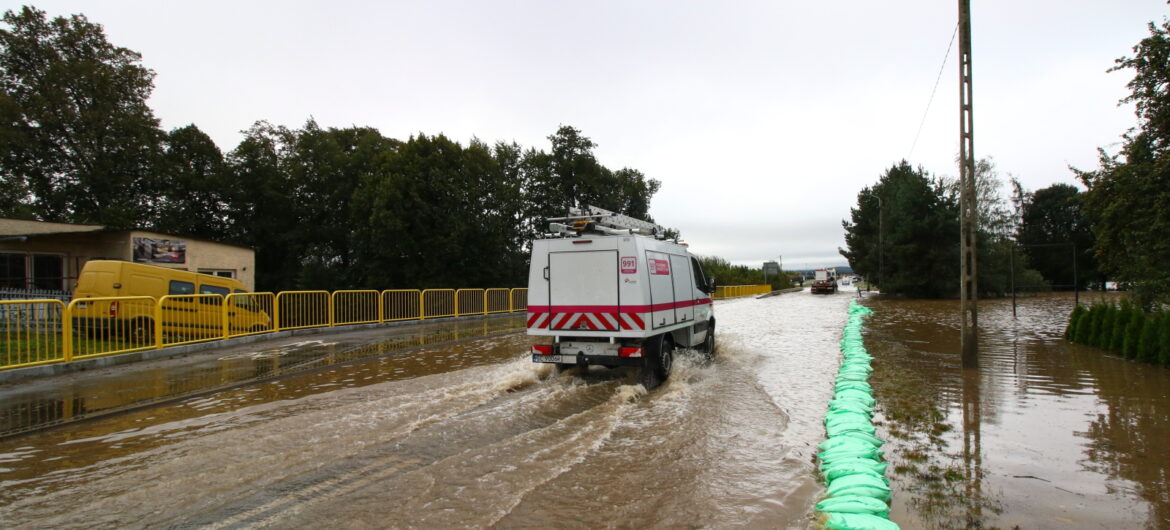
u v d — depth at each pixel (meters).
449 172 32.66
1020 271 37.94
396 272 32.31
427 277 32.19
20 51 30.73
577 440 5.44
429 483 4.27
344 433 5.63
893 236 38.50
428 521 3.59
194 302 12.27
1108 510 3.68
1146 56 11.57
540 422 6.12
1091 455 4.80
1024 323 18.12
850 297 44.19
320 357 11.23
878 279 45.59
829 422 5.75
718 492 4.09
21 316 8.89
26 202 31.25
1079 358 10.38
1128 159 12.69
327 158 38.22
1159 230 11.71
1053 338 13.70
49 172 31.92
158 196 35.62
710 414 6.52
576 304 8.40
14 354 8.78
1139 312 10.34
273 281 37.16
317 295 16.34
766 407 6.87
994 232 39.12
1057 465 4.56
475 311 23.14
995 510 3.69
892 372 9.02
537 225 42.62
